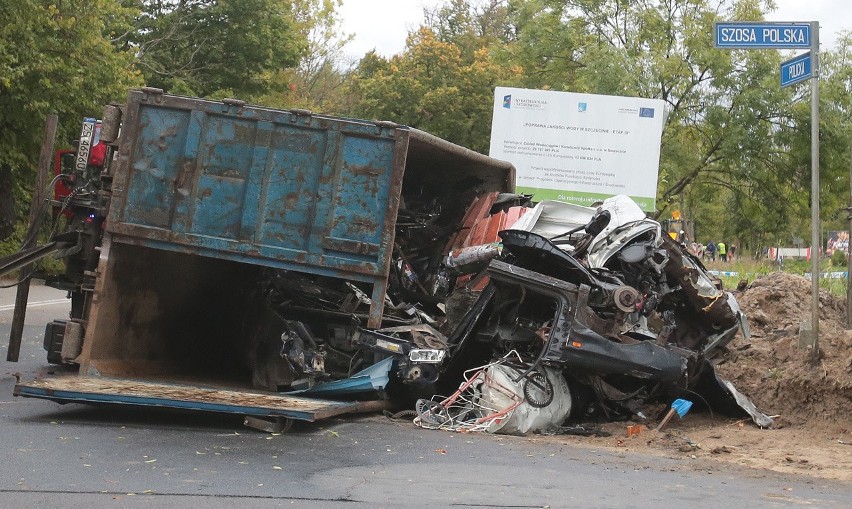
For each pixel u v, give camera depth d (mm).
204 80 40281
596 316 8750
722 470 7352
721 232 46094
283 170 9031
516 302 9445
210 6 39438
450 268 10820
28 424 8133
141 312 10094
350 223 8961
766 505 6070
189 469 6637
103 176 9453
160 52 38625
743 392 10172
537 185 20438
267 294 10570
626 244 9219
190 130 9094
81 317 9633
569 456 7746
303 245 9000
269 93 42219
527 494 6227
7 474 6297
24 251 9445
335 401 9102
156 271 10133
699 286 9609
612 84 29719
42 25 23922
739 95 29531
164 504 5672
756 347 11188
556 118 20312
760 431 9141
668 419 9195
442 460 7324
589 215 10531
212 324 11359
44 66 23609
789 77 10422
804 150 28891
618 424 9375
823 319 14219
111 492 5922
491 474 6859
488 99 45562
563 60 34438
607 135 20188
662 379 8805
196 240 9078
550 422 9008
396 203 8922
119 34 36438
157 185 9133
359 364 9594
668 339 9602
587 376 9188
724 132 29891
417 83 45344
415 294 10906
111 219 9133
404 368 8969
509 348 9469
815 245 10008
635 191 20141
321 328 10031
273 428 8180
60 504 5609
